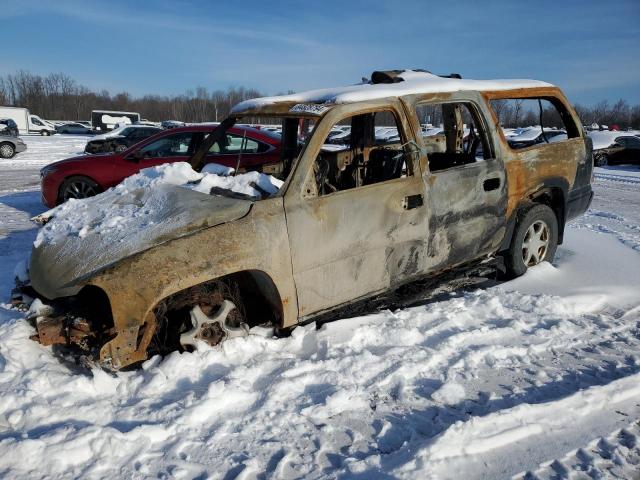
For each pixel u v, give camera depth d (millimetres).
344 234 3678
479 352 3582
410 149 4008
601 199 11422
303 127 4965
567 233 6906
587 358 3613
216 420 2875
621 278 5059
